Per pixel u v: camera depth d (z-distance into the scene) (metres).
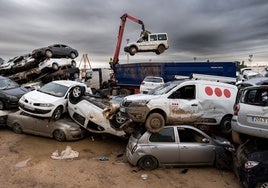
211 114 8.64
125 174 7.01
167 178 6.79
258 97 6.13
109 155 8.63
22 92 12.10
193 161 7.38
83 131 10.26
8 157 8.08
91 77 24.52
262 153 5.63
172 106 8.04
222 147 7.54
